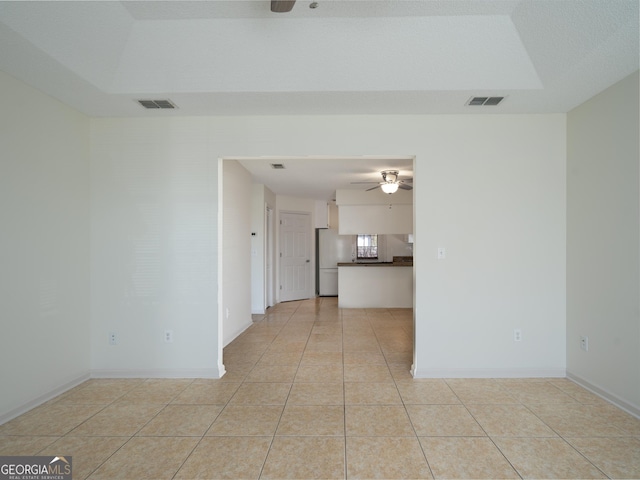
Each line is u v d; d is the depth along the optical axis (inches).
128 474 76.5
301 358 153.8
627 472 76.3
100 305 132.5
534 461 80.4
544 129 129.3
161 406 108.4
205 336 132.0
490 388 120.3
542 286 129.5
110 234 132.3
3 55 90.0
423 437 90.4
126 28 94.3
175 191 132.0
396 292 281.4
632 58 91.7
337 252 353.7
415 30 95.0
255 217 257.9
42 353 111.0
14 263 101.5
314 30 95.3
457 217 130.2
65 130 120.2
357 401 111.3
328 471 77.4
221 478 75.2
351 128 130.7
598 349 113.6
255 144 131.3
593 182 115.1
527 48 98.6
